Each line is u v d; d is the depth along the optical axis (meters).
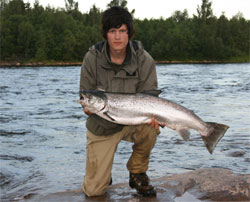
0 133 7.14
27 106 11.45
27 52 94.50
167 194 3.52
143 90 3.42
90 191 3.49
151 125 3.22
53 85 20.06
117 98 3.14
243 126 7.63
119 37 3.15
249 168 4.68
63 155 5.46
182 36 107.75
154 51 107.12
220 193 3.46
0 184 4.15
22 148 5.91
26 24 95.00
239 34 116.81
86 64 3.38
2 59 89.94
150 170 4.61
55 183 4.11
